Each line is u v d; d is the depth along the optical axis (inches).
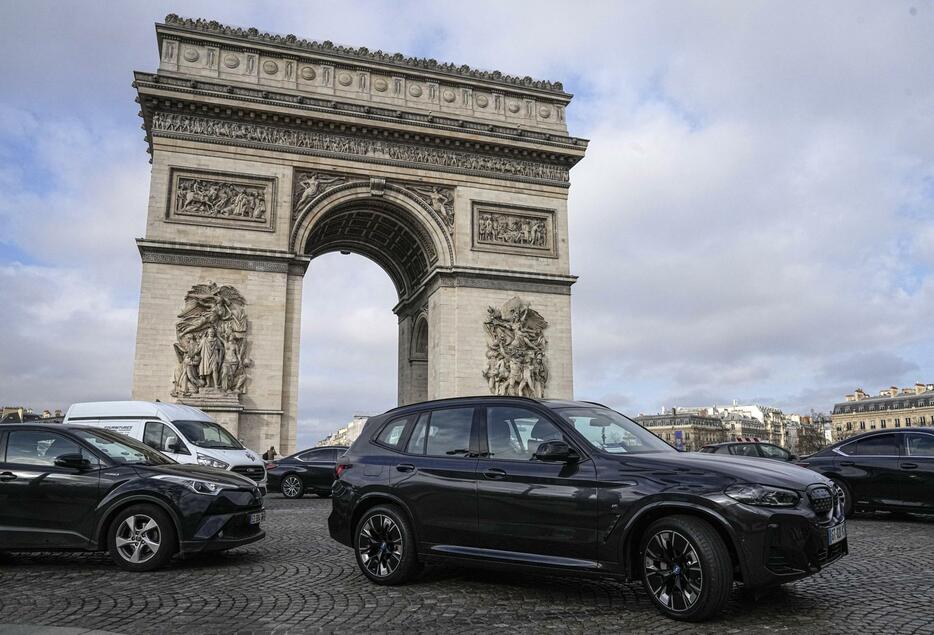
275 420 2105.1
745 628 418.6
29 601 508.1
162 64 2217.0
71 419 1289.4
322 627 435.2
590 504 472.1
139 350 2020.2
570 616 453.1
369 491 578.6
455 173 2486.5
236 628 434.6
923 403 7229.3
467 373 2354.8
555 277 2501.2
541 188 2581.2
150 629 433.1
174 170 2165.4
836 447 1076.5
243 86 2287.2
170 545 624.4
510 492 507.5
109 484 634.8
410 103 2490.2
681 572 438.0
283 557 705.0
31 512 634.2
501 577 579.8
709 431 7864.2
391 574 550.6
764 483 436.8
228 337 2102.6
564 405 548.4
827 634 405.4
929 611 456.4
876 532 879.1
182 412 1312.7
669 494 445.4
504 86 2600.9
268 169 2263.8
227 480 673.0
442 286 2407.7
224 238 2175.2
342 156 2358.5
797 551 425.7
